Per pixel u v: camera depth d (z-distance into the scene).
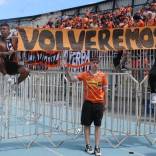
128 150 10.23
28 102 12.88
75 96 11.46
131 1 21.11
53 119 12.35
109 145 10.75
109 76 11.95
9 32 9.56
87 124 9.77
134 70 14.25
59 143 10.55
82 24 20.61
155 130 11.57
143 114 11.79
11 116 13.34
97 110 9.59
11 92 11.06
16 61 9.83
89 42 10.27
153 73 10.16
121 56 15.35
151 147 10.63
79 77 9.80
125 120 11.33
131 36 10.53
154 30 10.62
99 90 9.61
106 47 10.38
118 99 10.94
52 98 11.38
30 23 29.19
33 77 11.99
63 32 10.04
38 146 10.51
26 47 9.67
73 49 10.12
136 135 10.91
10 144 10.68
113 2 22.42
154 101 10.22
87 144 9.84
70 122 12.06
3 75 10.54
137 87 10.74
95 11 23.86
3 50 9.40
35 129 11.41
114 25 18.11
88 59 16.00
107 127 12.12
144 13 17.38
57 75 11.42
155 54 14.08
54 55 16.94
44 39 9.85
